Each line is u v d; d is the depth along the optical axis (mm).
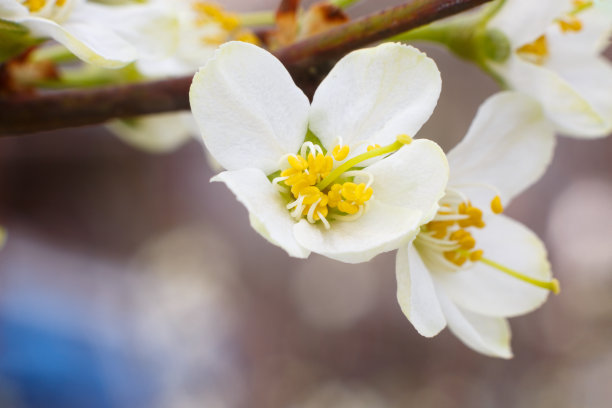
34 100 161
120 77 173
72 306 417
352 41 153
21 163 597
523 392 613
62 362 337
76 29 160
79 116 162
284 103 148
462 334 158
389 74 149
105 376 360
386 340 659
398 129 149
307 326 667
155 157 644
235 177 145
